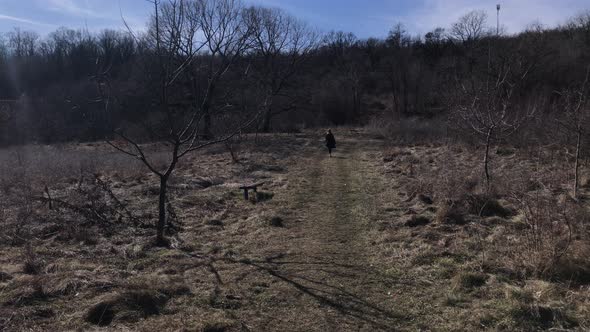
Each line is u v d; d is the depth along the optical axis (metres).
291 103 45.25
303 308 5.87
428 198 11.40
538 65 42.88
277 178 16.36
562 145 16.52
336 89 52.78
